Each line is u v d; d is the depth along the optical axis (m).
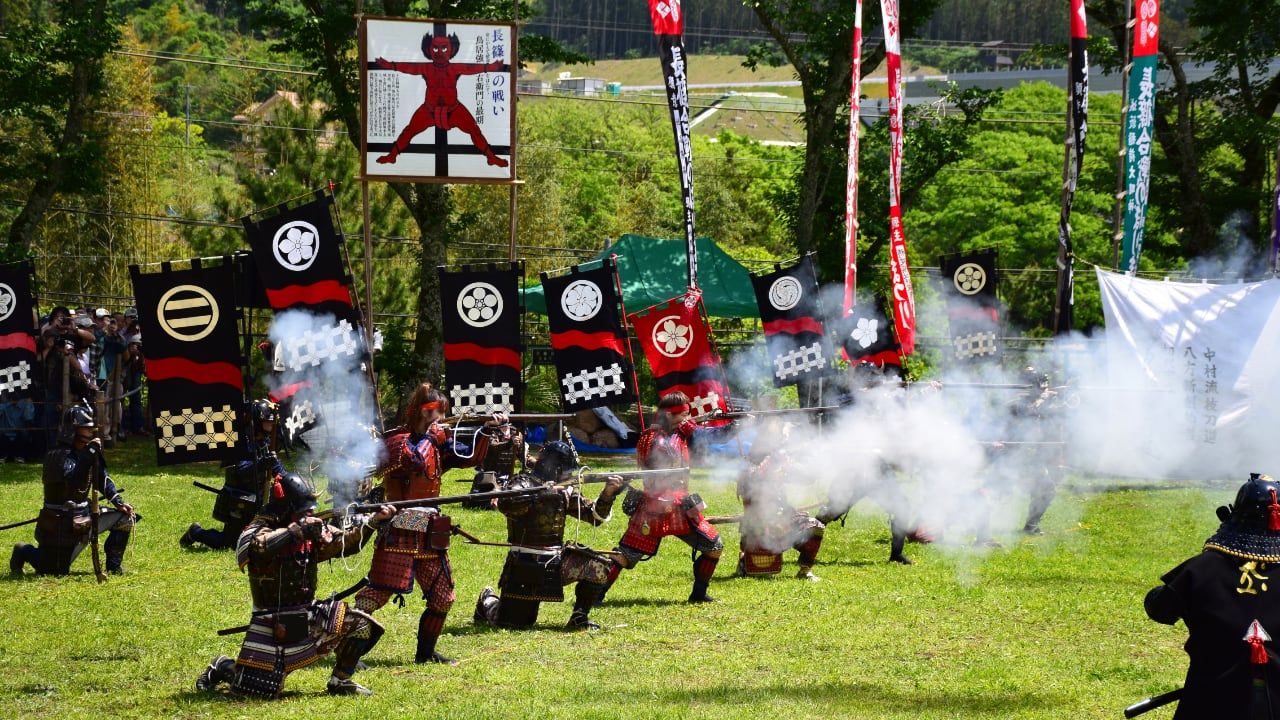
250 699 7.16
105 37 23.38
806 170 26.22
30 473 18.33
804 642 8.92
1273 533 5.64
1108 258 46.06
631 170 71.19
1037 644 8.95
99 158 24.12
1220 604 5.54
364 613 7.40
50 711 6.92
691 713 6.97
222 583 10.71
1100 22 27.02
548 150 53.06
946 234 49.62
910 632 9.29
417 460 8.09
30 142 31.03
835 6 25.61
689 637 9.11
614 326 12.98
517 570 9.24
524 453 13.12
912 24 26.34
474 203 43.44
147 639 8.65
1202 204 26.70
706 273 24.41
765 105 106.44
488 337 12.95
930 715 7.02
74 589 10.40
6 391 15.73
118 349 22.44
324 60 24.98
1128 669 8.16
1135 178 20.28
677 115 17.27
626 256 24.50
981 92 27.78
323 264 10.38
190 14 85.88
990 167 50.09
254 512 12.30
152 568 11.45
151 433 24.22
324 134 30.95
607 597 10.66
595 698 7.34
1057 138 52.75
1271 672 5.41
